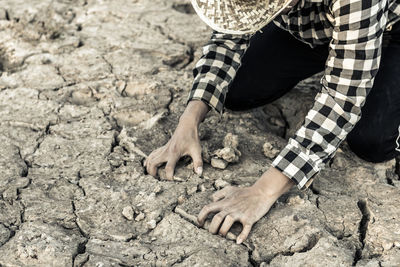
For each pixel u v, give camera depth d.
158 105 2.88
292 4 1.96
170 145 2.44
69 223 2.21
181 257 2.05
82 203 2.29
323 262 2.00
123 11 3.70
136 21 3.61
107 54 3.28
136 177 2.43
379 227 2.18
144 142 2.62
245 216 2.10
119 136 2.67
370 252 2.10
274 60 2.62
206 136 2.67
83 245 2.12
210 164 2.50
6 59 3.29
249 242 2.11
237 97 2.74
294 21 2.30
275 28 2.59
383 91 2.38
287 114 2.90
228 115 2.81
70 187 2.37
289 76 2.68
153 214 2.24
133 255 2.06
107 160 2.53
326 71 2.00
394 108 2.38
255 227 2.16
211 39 2.52
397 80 2.38
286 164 2.07
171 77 3.11
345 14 1.83
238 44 2.48
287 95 2.99
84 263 2.03
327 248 2.05
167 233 2.16
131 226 2.20
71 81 3.06
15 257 2.03
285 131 2.85
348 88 1.96
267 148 2.58
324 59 2.56
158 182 2.40
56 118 2.77
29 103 2.86
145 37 3.45
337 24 1.87
